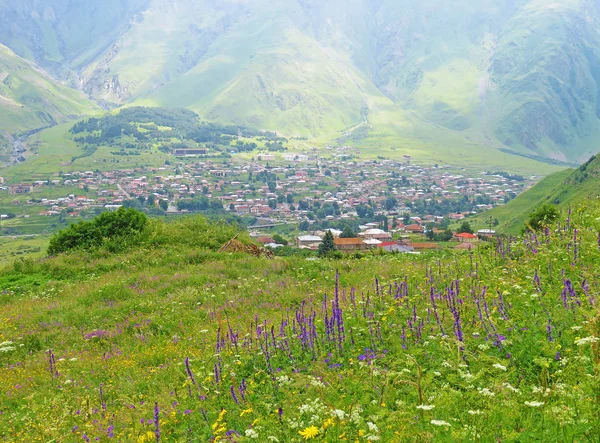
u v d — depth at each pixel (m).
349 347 9.82
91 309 19.56
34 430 9.97
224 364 10.49
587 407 5.63
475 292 11.27
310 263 24.97
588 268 11.16
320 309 14.54
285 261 25.67
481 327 9.08
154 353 13.80
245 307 18.06
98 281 23.97
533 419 5.75
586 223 16.56
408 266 19.77
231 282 21.92
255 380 9.43
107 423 9.41
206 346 13.09
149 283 22.70
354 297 13.96
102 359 14.09
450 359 7.91
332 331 10.21
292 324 11.88
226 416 7.96
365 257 27.28
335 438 6.00
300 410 6.90
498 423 5.75
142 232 30.64
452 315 9.68
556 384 6.38
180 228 31.80
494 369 7.25
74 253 28.84
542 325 8.36
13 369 14.41
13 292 23.61
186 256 27.02
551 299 9.80
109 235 30.61
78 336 16.80
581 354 7.19
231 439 6.87
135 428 8.73
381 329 10.20
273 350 10.46
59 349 15.91
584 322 7.66
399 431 5.87
